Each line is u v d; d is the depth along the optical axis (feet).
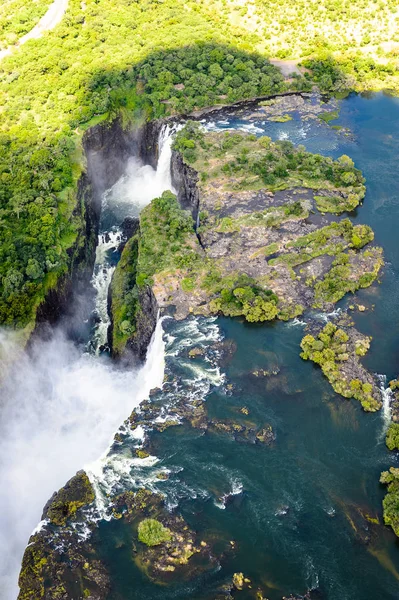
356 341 373.61
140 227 472.85
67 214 472.44
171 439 327.06
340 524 288.51
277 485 304.50
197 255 437.17
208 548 277.85
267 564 272.72
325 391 350.02
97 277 496.64
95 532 285.64
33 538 283.79
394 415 333.21
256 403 343.87
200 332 387.14
